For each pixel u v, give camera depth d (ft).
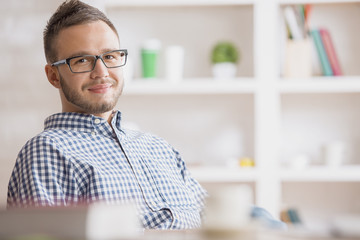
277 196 10.11
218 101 11.03
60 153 5.00
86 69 5.41
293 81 10.19
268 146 10.16
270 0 10.21
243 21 10.93
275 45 10.43
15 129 8.57
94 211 2.61
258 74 10.20
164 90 10.25
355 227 2.76
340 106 11.01
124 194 5.14
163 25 11.01
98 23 5.50
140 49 10.45
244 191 2.85
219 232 2.75
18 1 8.87
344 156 10.92
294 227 3.10
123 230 2.72
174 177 5.74
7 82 8.71
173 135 11.05
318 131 11.02
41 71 8.80
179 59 10.33
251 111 10.97
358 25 10.92
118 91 5.55
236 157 10.98
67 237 2.56
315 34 10.52
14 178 5.04
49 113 8.75
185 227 5.41
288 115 11.05
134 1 10.34
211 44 10.96
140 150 5.60
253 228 2.78
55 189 4.88
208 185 10.83
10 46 8.80
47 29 5.66
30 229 2.59
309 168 10.16
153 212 5.26
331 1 10.39
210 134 11.03
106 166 5.18
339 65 10.47
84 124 5.34
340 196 10.99
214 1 10.31
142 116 11.07
